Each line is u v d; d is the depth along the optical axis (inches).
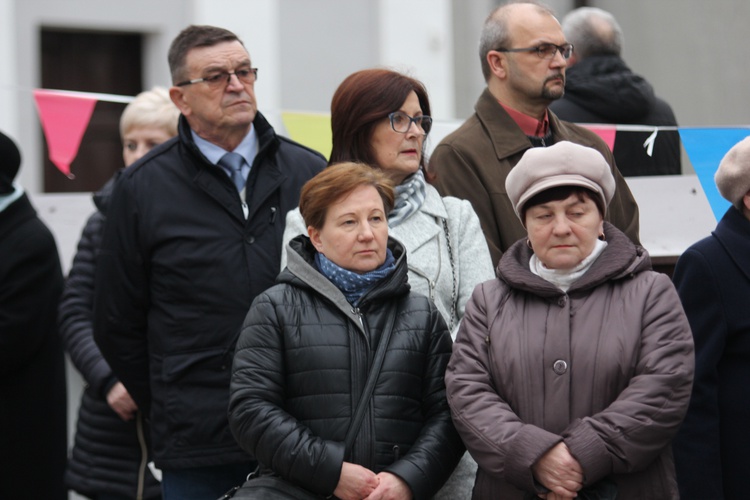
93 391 469.7
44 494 487.2
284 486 317.7
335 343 325.4
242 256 402.9
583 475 294.8
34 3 829.2
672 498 309.3
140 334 415.5
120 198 411.5
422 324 333.7
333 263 332.8
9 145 488.4
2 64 814.5
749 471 347.9
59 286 492.1
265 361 325.4
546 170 317.1
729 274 352.5
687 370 302.7
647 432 295.4
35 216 490.9
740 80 882.1
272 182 413.4
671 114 524.1
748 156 354.9
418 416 329.7
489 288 329.1
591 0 970.7
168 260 402.3
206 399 397.4
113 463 469.1
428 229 367.9
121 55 880.9
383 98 369.4
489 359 319.3
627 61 963.3
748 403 349.1
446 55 935.0
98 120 868.6
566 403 307.0
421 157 389.7
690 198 455.8
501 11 424.2
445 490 351.9
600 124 493.0
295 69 892.6
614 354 306.0
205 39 412.5
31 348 477.4
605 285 316.8
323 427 320.8
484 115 418.3
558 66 414.6
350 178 331.3
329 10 900.6
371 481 311.1
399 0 918.4
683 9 916.6
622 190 423.2
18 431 480.4
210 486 400.2
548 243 317.4
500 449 301.6
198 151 407.2
